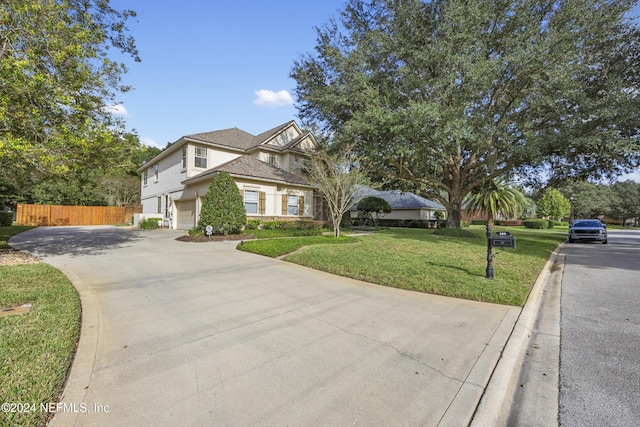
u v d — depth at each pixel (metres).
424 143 12.54
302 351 3.09
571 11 11.43
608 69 12.29
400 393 2.41
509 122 13.43
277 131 20.00
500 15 12.38
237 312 4.19
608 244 15.16
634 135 12.25
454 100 12.05
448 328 3.76
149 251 9.09
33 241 11.39
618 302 5.01
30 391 2.24
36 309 3.86
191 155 17.19
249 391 2.38
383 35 12.91
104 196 32.19
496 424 2.15
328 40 14.80
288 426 2.00
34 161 6.20
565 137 11.77
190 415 2.08
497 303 4.76
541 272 7.18
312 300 4.80
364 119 12.79
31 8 5.82
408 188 22.14
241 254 8.84
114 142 7.82
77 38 6.50
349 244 10.52
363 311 4.34
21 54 6.24
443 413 2.20
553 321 4.20
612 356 3.15
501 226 37.56
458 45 11.75
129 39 8.93
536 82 11.82
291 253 8.67
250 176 15.30
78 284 5.31
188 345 3.16
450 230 15.82
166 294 4.92
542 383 2.68
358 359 2.94
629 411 2.27
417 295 5.17
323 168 14.37
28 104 6.18
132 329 3.53
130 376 2.54
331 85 14.49
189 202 17.19
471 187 17.02
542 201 43.25
